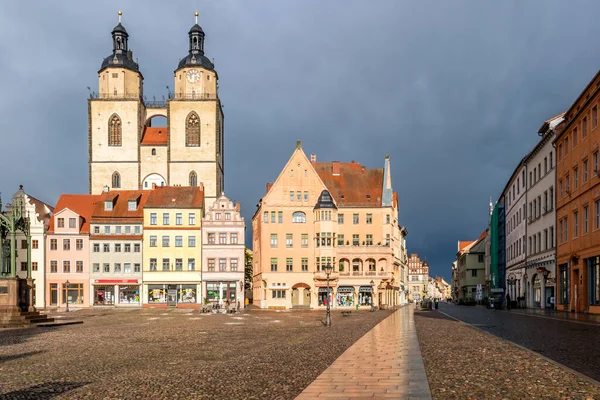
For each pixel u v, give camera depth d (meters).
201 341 32.56
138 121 134.75
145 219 105.69
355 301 103.12
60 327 47.59
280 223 104.06
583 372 17.22
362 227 106.56
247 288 137.25
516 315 56.03
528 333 31.28
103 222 105.69
